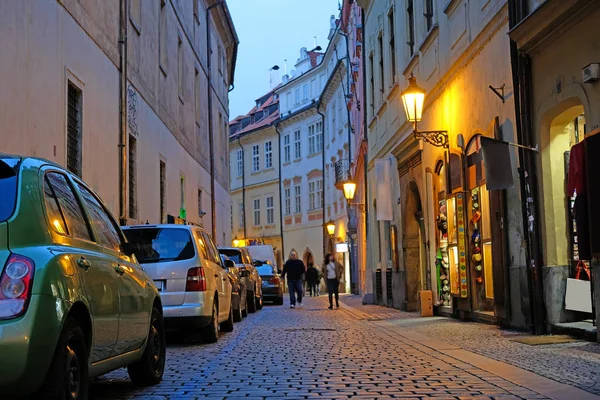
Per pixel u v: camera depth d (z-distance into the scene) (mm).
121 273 6152
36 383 4309
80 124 13805
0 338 4191
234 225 68688
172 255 11852
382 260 25297
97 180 14781
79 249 5293
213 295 12172
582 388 6582
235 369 8562
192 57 27781
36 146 11289
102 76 15344
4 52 10039
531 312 11234
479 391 6664
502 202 12477
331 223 45438
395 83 21750
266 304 29812
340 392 6754
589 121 9422
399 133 21531
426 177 18234
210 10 32531
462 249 14922
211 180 31453
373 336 12867
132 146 18125
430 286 18172
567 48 10094
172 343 12266
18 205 4699
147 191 19438
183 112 25625
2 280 4320
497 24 12484
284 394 6699
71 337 4746
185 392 6891
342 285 46438
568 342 9922
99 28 15172
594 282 9312
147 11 19859
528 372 7641
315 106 54031
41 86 11578
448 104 15875
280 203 60594
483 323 13945
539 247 11094
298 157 57719
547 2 9867
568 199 10969
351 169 38781
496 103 12680
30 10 11125
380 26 24797
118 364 5980
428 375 7742
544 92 10859
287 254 59281
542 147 11023
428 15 18078
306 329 14859
